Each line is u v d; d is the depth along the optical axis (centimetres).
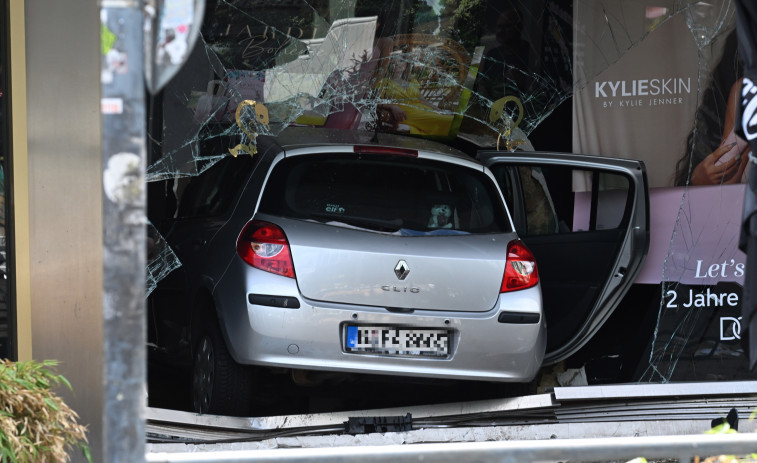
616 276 1647
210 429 1359
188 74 1773
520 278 1457
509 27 1927
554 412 1473
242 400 1420
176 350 1639
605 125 1856
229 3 1809
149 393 1784
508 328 1432
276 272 1366
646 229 1647
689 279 1778
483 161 1662
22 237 1181
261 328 1352
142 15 515
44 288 1171
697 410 1485
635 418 1470
